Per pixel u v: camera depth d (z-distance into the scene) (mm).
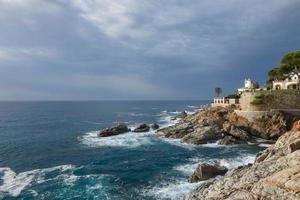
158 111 185625
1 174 36469
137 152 49188
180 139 59156
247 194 18422
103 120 118312
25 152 51719
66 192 29219
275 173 19531
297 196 16266
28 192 29266
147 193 28625
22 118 128500
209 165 31188
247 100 64812
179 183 31203
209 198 20469
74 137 69000
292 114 59625
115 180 33125
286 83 78938
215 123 63594
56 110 198750
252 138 57438
